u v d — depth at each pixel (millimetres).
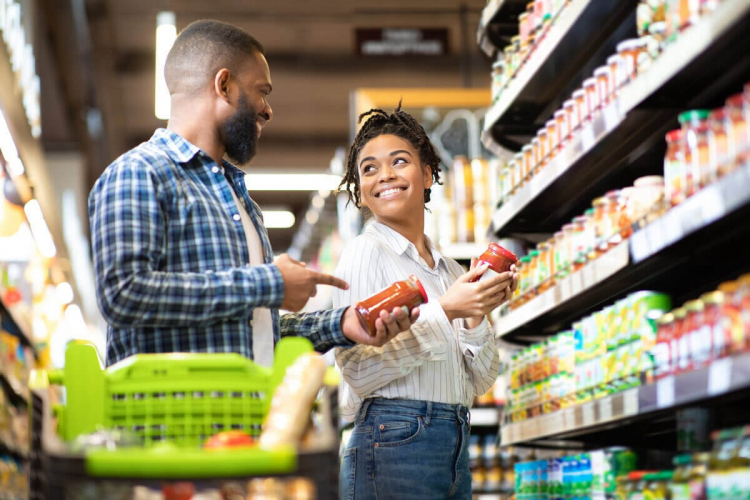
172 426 1894
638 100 2332
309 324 2424
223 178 2340
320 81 11133
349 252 2703
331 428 1812
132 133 12227
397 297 2346
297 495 1896
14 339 4254
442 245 5090
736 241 2352
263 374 1946
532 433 3176
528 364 3402
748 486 1834
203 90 2389
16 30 6000
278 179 12688
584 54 3314
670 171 2266
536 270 3412
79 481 1571
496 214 3758
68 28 8953
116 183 2143
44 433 1732
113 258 2064
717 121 2061
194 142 2379
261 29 10109
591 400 2650
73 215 10703
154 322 2072
